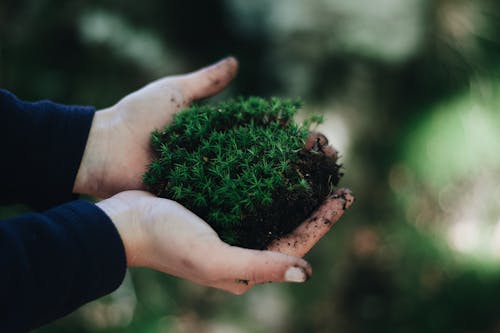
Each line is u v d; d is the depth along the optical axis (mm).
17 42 956
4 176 533
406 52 986
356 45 981
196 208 513
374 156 1125
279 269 450
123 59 966
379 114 1062
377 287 1297
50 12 958
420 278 1264
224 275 460
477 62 1015
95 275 443
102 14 966
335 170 554
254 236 510
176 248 463
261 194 504
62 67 970
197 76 610
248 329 1134
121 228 469
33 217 440
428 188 1165
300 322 1163
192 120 555
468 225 1205
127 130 576
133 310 1031
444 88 1042
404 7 958
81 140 551
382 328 1224
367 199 1183
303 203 521
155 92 593
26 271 421
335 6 963
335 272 1196
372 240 1231
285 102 580
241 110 572
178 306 1104
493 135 1030
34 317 428
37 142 536
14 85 950
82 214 453
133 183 569
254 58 1040
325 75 1015
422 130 1067
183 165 523
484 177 1113
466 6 996
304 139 543
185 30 1039
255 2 1003
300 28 985
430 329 1224
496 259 1200
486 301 1228
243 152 531
